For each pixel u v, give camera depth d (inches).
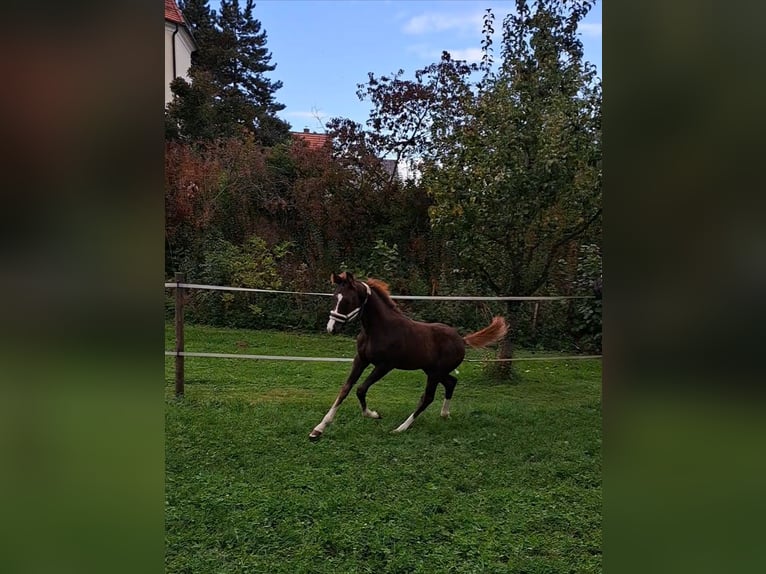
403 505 131.2
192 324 376.5
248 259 383.6
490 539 115.1
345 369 296.0
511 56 275.7
